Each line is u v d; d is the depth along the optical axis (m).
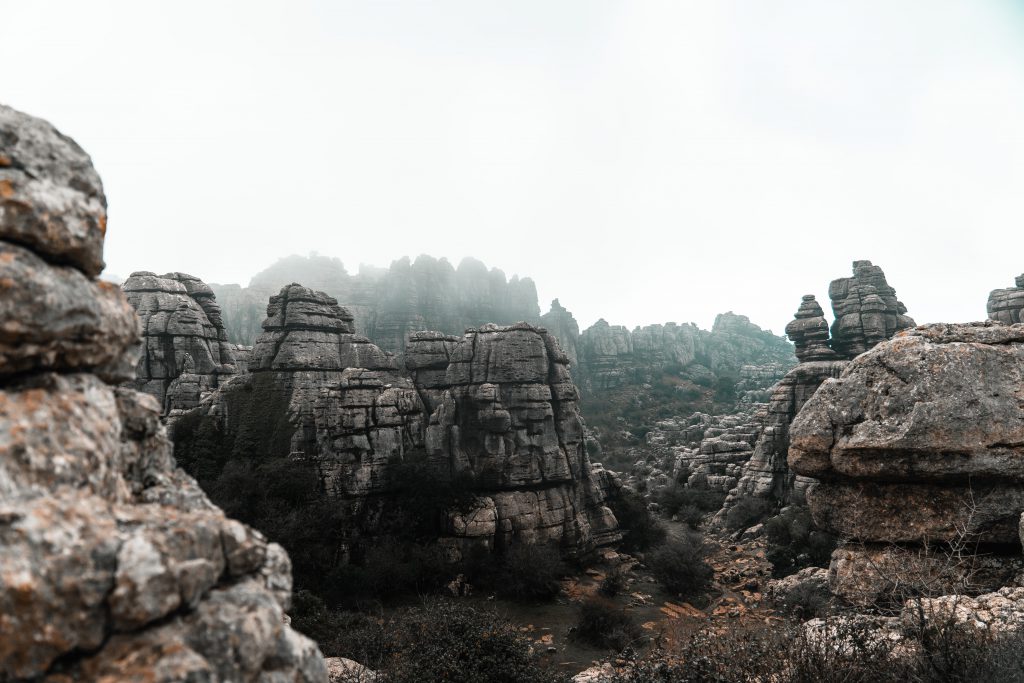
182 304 59.56
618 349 164.38
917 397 11.25
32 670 2.89
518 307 166.62
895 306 68.31
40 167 3.90
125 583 3.22
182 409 53.03
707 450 79.00
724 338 193.75
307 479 41.72
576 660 29.52
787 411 63.75
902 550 11.56
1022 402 10.99
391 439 45.84
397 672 15.92
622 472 96.56
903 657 9.20
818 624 11.39
